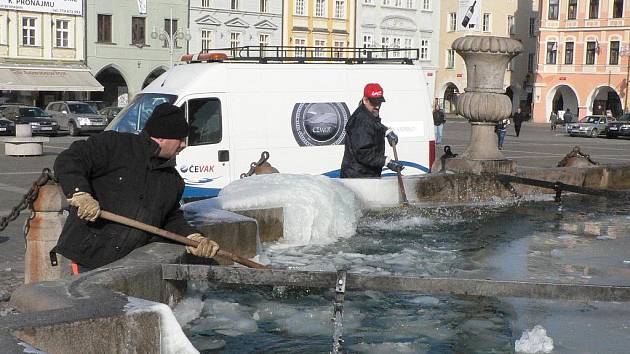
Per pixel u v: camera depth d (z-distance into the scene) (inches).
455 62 3100.4
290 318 199.8
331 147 563.8
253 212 285.1
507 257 283.4
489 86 457.7
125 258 182.7
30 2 2037.4
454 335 186.5
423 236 326.3
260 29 2448.3
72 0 2101.4
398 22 2768.2
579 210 417.4
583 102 2893.7
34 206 261.6
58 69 2082.9
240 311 204.2
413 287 174.2
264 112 542.3
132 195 186.2
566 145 1610.5
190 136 521.0
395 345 179.9
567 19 2918.3
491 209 410.0
